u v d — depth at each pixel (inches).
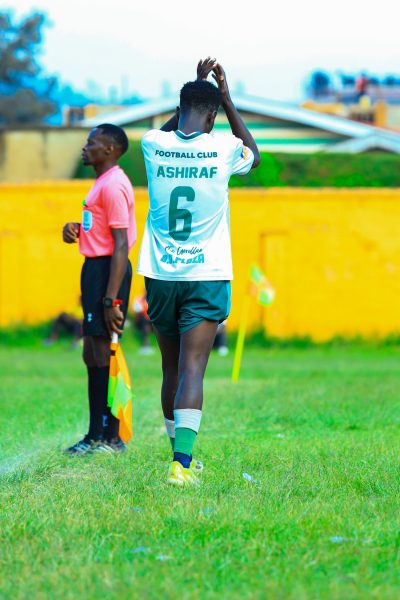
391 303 3006.9
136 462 829.2
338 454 879.1
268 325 3004.4
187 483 700.0
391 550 542.3
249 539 559.8
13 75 6737.2
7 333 2972.4
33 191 2999.5
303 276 3006.9
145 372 1973.4
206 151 721.0
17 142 3681.1
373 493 700.7
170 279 721.6
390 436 1031.6
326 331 3009.4
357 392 1502.2
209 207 722.2
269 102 4308.6
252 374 1973.4
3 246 2999.5
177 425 711.1
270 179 3326.8
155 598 466.3
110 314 894.4
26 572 506.6
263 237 3002.0
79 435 1024.2
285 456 862.5
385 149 4293.8
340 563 517.7
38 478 757.9
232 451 890.1
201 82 745.0
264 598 465.1
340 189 3029.0
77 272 3002.0
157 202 731.4
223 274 722.2
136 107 4311.0
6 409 1266.0
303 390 1531.7
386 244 2997.0
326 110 6181.1
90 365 934.4
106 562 525.3
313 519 601.3
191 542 554.6
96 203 918.4
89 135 936.3
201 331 718.5
